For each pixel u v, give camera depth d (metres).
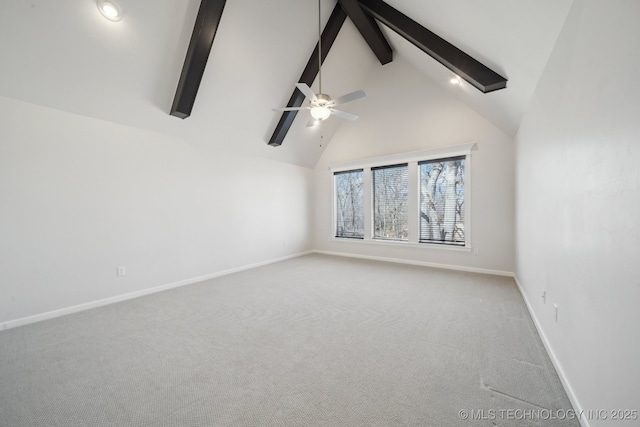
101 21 2.55
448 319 2.66
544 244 2.23
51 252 2.88
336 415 1.46
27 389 1.72
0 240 2.59
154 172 3.71
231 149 4.72
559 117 1.81
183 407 1.54
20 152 2.69
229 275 4.52
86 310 3.06
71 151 3.00
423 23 2.90
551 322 1.99
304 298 3.33
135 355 2.10
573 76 1.56
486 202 4.30
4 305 2.61
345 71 4.95
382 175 5.43
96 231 3.19
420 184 4.95
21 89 2.62
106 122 3.25
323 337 2.34
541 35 1.89
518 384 1.70
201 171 4.28
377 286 3.77
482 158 4.32
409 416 1.45
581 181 1.46
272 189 5.52
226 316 2.83
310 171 6.42
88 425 1.43
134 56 2.91
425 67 4.31
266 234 5.38
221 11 2.90
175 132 3.89
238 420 1.44
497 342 2.21
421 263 4.97
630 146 0.99
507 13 1.89
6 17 2.24
